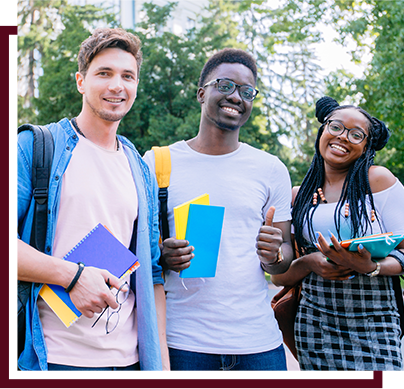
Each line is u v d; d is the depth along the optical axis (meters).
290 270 2.52
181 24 19.56
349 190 2.43
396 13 10.68
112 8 18.59
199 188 2.34
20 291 1.64
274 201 2.45
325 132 2.51
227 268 2.23
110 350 1.71
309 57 15.96
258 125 16.16
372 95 11.41
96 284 1.59
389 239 2.03
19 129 1.76
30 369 1.61
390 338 2.24
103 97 1.79
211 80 2.42
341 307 2.33
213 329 2.16
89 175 1.77
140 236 1.88
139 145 15.38
